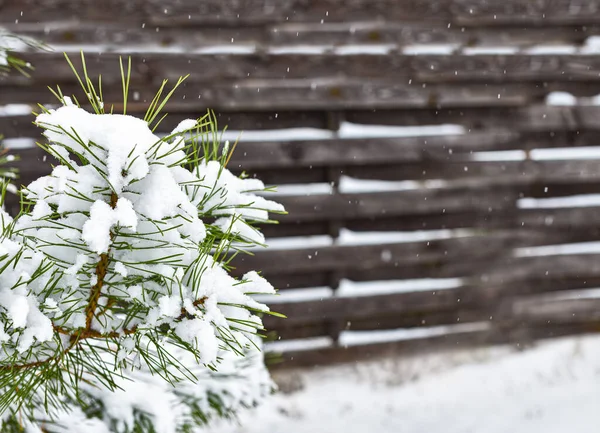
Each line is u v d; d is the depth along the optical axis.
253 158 3.61
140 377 1.40
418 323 4.25
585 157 4.04
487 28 3.79
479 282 4.16
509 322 4.39
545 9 3.80
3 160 1.54
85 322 0.82
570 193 4.18
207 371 1.50
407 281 4.10
